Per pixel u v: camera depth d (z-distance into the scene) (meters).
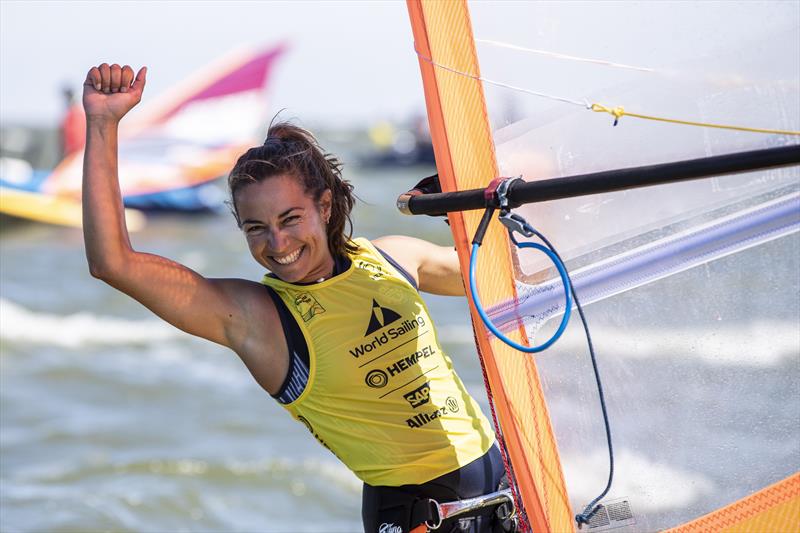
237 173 9.25
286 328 9.56
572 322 9.21
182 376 34.09
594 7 8.76
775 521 9.23
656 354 9.25
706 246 9.19
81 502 22.17
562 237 9.09
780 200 9.22
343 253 9.88
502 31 8.80
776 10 8.80
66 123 80.44
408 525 9.73
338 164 9.98
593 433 9.21
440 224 75.75
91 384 32.88
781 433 9.27
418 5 8.77
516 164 8.92
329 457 25.92
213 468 24.69
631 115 8.80
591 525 9.20
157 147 89.12
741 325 9.25
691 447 9.30
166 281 9.16
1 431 27.77
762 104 8.90
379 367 9.70
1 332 39.88
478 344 9.06
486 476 10.01
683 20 8.76
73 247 67.12
